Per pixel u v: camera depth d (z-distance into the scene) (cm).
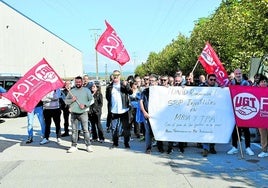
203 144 865
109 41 980
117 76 925
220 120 874
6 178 688
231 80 1060
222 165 751
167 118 880
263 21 1320
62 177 682
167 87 894
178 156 838
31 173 717
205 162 778
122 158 822
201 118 877
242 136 1044
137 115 1001
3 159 841
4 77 1917
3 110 1631
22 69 4162
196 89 890
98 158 827
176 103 886
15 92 914
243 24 1533
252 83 1142
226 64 2245
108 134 1173
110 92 932
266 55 1327
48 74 934
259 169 718
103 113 1942
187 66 3203
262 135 820
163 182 638
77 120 912
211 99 883
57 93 1023
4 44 3506
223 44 2383
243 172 698
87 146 902
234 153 855
